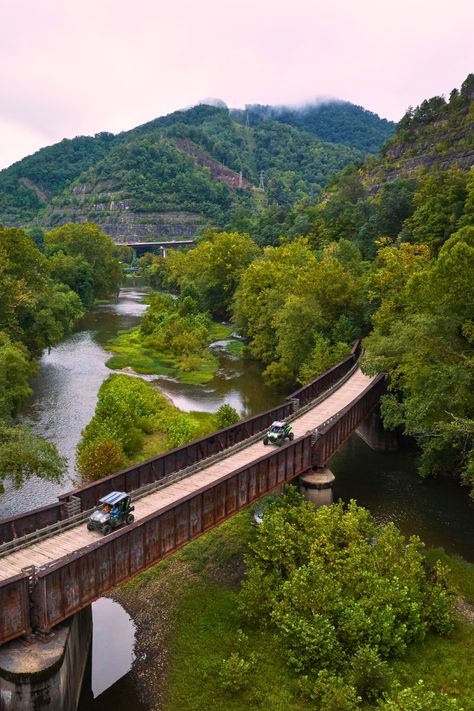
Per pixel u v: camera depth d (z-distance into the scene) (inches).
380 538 1374.3
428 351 1815.9
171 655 1178.6
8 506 1808.6
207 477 1561.3
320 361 2903.5
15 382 2455.7
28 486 1956.2
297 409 2166.6
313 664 1099.3
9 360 2406.5
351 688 988.6
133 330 4975.4
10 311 3011.8
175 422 2541.8
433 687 1053.2
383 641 1120.2
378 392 2440.9
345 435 2021.4
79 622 1137.4
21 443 1539.1
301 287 3440.0
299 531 1406.3
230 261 5477.4
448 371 1636.3
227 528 1673.2
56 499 1863.9
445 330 1761.8
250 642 1195.3
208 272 5556.1
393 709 904.9
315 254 4719.5
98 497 1414.9
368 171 7377.0
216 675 1109.1
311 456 1788.9
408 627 1176.8
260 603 1267.2
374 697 1013.2
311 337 3235.7
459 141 5920.3
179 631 1248.2
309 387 2380.7
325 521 1422.2
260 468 1553.9
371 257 4367.6
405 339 1841.8
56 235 6899.6
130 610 1338.6
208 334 4653.1
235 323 4785.9
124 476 1478.8
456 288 1743.4
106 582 1108.5
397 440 2426.2
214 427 2480.3
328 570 1296.8
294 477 1734.7
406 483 2074.3
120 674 1134.4
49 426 2554.1
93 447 2009.1
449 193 3646.7
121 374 3476.9
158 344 4220.0
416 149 6515.8
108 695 1077.8
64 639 1004.6
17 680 920.9
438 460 1955.0
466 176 4106.8
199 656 1164.5
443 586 1371.8
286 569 1332.4
